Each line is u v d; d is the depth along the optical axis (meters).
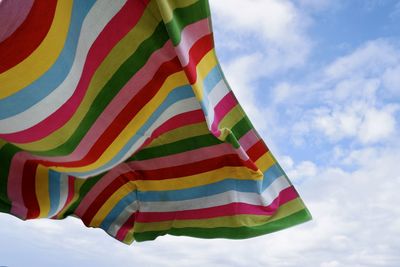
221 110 2.97
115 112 2.68
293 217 3.34
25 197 3.19
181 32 2.39
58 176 3.36
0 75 2.24
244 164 3.19
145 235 3.60
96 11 2.26
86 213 3.59
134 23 2.36
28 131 2.56
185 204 3.50
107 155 2.86
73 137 2.68
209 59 2.72
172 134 3.12
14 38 2.13
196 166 3.33
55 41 2.23
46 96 2.40
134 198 3.63
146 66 2.55
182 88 2.75
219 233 3.44
